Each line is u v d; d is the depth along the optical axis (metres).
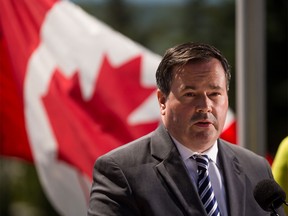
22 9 9.77
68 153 9.48
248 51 9.20
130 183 5.98
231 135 9.90
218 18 24.62
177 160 6.09
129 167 6.03
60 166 9.49
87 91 9.64
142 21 25.89
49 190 9.50
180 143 6.14
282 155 8.21
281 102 22.53
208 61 5.96
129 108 9.68
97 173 6.09
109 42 9.81
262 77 9.23
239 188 6.21
